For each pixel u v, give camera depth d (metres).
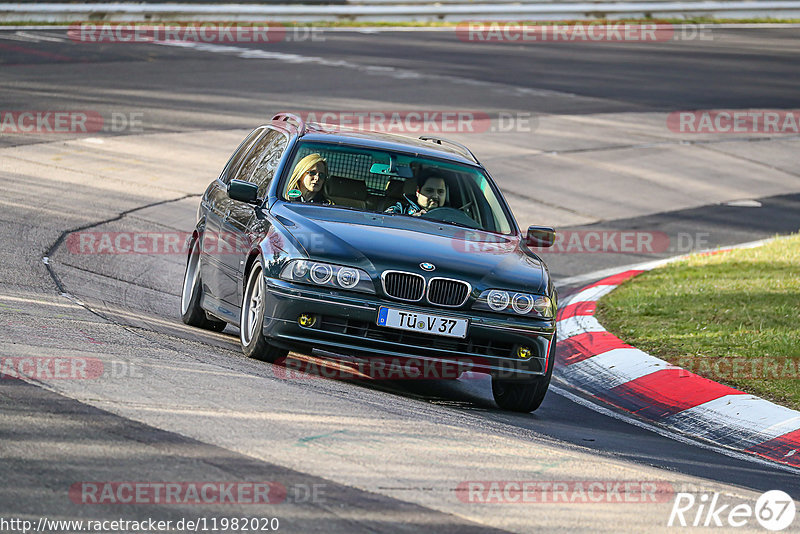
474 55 110.94
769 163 80.06
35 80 80.00
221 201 31.75
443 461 19.20
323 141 30.20
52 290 32.53
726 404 29.12
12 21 108.88
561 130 82.00
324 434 19.73
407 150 30.67
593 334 37.31
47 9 110.31
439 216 29.08
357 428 20.56
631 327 38.00
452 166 30.73
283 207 27.80
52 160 57.88
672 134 84.88
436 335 25.20
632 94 97.94
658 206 65.88
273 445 18.62
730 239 59.88
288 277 25.23
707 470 22.97
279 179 28.95
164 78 85.94
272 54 101.94
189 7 116.75
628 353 34.22
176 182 57.12
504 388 27.30
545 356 26.14
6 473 15.81
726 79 108.19
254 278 27.09
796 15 148.75
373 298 25.14
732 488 21.12
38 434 17.61
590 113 88.81
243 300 27.59
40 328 25.83
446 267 25.64
